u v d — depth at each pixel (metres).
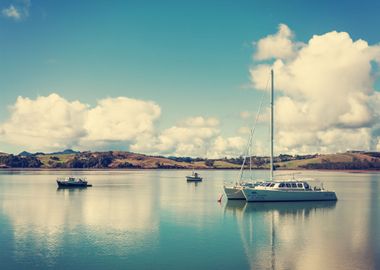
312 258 40.25
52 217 65.75
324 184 179.75
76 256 40.47
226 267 37.25
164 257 40.31
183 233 52.12
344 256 40.97
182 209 76.56
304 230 54.78
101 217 65.94
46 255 40.84
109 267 37.09
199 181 197.00
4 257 40.00
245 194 82.75
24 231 53.00
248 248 44.09
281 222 61.16
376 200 96.44
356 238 49.50
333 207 78.94
